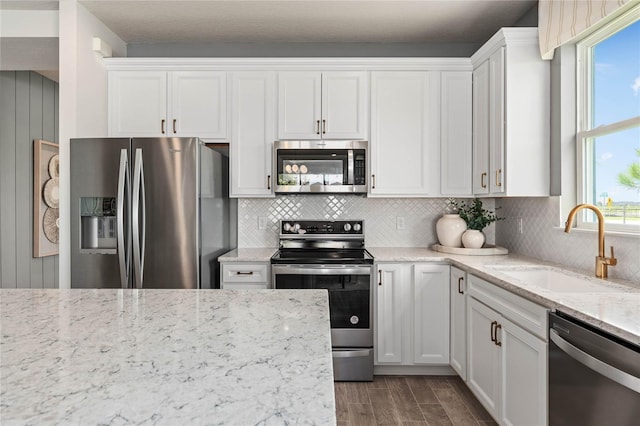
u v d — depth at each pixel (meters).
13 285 3.89
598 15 2.04
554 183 2.60
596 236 2.20
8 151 3.84
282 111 3.20
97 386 0.71
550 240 2.64
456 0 2.82
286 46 3.59
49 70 3.71
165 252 2.62
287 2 2.86
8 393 0.69
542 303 1.65
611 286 1.84
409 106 3.20
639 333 1.16
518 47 2.65
